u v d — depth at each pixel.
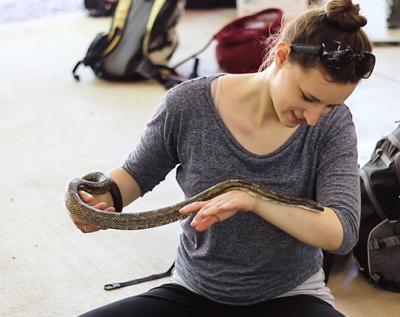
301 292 1.74
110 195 1.80
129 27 4.82
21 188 3.37
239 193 1.54
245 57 4.72
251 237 1.68
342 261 2.78
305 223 1.52
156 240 2.92
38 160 3.66
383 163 2.59
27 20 6.53
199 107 1.69
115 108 4.38
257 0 5.71
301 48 1.45
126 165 1.83
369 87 4.53
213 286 1.74
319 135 1.64
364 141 3.69
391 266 2.54
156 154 1.78
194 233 1.75
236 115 1.66
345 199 1.58
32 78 4.97
